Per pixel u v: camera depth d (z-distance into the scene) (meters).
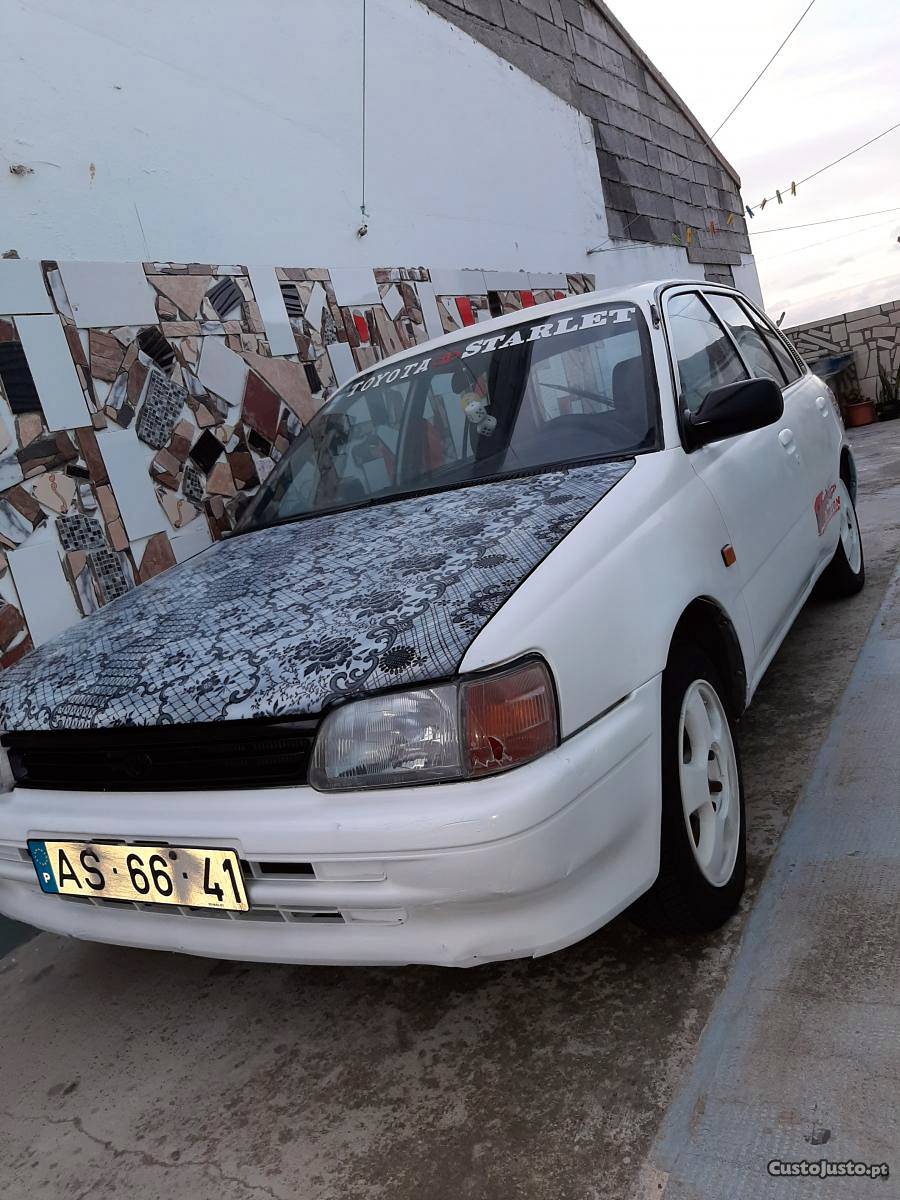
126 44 4.14
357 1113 1.90
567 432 2.60
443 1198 1.63
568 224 8.30
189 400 4.20
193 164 4.44
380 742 1.66
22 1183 1.91
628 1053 1.87
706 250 12.15
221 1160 1.85
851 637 3.90
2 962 2.92
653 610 2.03
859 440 11.11
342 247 5.39
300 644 1.83
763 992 1.94
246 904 1.77
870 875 2.24
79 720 1.91
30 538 3.49
